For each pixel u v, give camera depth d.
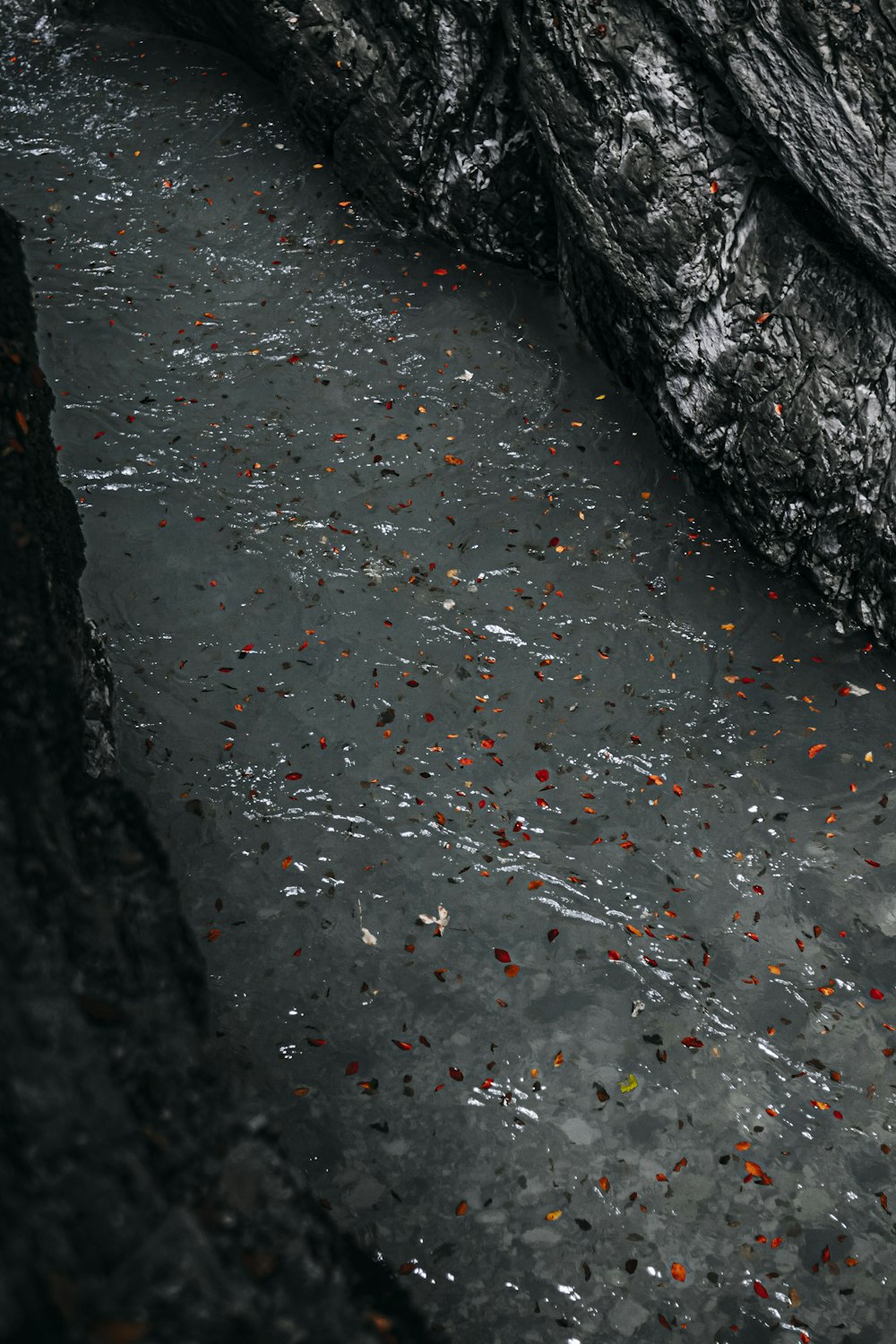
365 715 6.24
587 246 7.22
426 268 8.63
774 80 5.67
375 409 7.79
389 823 5.79
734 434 6.88
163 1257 2.08
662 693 6.41
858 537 6.47
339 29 8.34
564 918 5.48
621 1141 4.79
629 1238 4.52
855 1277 4.45
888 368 6.16
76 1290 1.87
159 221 8.98
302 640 6.57
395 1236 4.48
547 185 8.09
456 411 7.77
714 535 7.14
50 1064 2.16
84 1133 2.12
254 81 9.84
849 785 6.04
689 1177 4.69
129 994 2.68
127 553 6.93
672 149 6.52
